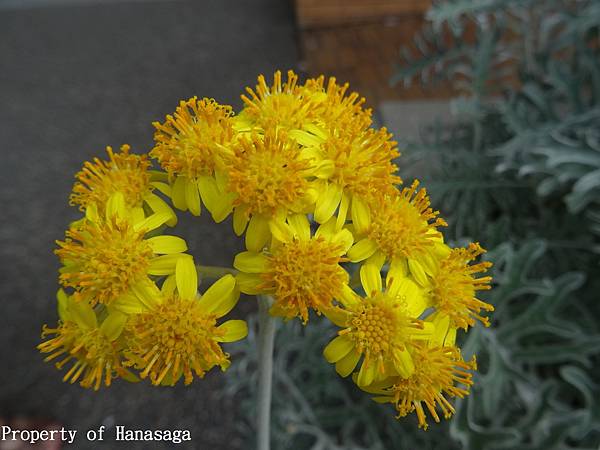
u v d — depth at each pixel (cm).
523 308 11
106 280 5
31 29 27
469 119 14
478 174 12
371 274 6
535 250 9
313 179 6
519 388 11
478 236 12
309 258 5
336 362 5
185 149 5
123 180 6
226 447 12
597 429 10
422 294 6
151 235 6
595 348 10
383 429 11
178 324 5
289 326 11
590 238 12
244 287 5
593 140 11
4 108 22
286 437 11
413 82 19
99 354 5
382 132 6
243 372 12
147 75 23
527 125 12
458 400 9
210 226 16
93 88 23
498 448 10
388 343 5
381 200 6
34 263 17
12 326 15
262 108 6
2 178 19
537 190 11
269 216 5
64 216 18
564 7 13
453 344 6
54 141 20
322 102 6
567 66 14
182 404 13
